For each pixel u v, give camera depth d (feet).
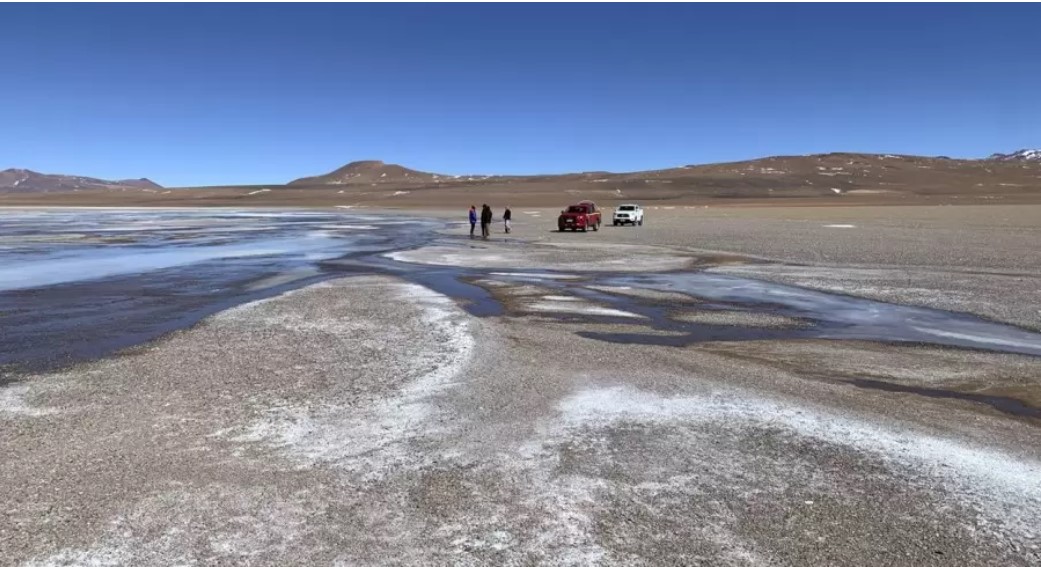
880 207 300.81
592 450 19.20
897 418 22.27
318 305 44.06
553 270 68.23
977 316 42.37
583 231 136.36
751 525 14.92
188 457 18.30
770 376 27.53
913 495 16.47
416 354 30.45
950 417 22.49
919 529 14.83
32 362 28.78
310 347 31.73
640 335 36.11
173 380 25.82
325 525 14.65
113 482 16.66
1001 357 31.53
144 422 21.03
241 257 82.89
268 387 25.02
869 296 50.57
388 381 25.96
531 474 17.49
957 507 15.87
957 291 52.42
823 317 42.11
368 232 141.38
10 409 22.25
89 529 14.33
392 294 49.39
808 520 15.17
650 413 22.53
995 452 19.30
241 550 13.57
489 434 20.36
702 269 69.00
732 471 17.83
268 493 16.17
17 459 18.03
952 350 33.01
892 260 76.07
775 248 92.99
